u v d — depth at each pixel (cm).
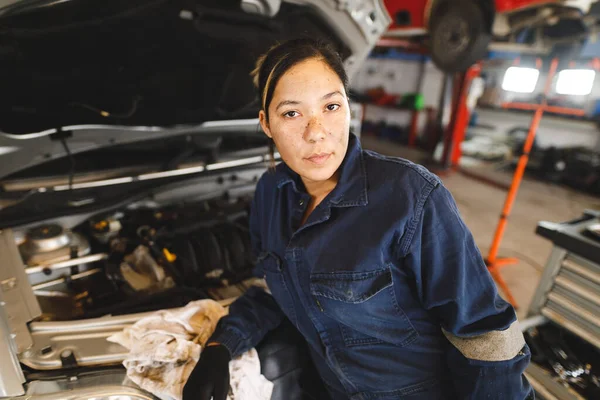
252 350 81
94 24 89
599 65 462
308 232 67
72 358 74
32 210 115
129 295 106
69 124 118
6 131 108
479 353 60
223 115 145
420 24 338
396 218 58
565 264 123
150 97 123
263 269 81
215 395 69
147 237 121
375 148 645
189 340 81
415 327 68
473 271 60
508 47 380
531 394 68
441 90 659
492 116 613
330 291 63
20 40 85
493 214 374
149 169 144
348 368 73
